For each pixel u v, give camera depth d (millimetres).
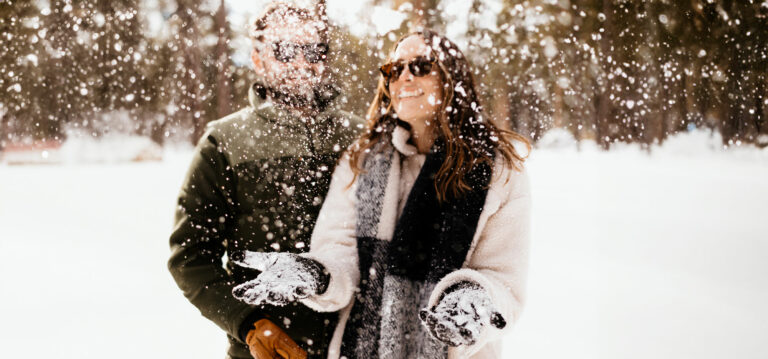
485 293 908
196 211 1214
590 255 3969
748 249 4078
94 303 2902
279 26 1179
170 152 12914
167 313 2768
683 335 2396
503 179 1062
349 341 1059
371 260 1051
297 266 980
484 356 1068
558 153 11648
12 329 2506
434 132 1113
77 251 4109
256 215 1224
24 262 3785
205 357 2195
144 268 3639
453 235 1025
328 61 1171
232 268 1252
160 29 1577
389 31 1118
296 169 1218
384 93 1135
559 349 2260
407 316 1036
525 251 1061
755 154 10133
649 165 10805
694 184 8320
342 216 1122
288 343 1096
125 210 6086
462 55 1113
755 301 2893
